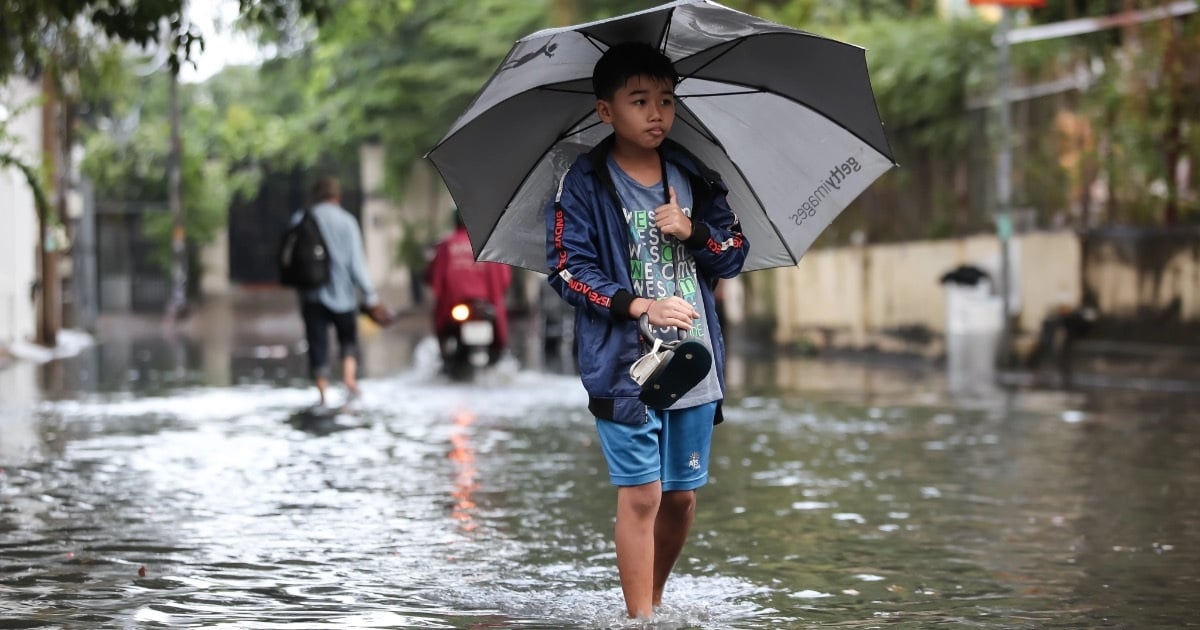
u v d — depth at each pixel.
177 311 95.44
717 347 13.26
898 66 55.75
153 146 120.25
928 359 55.03
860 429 30.09
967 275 50.50
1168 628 13.34
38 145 61.91
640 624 13.02
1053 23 56.28
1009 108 49.19
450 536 17.94
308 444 27.22
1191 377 41.41
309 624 13.17
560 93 13.33
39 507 19.91
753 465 24.58
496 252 13.66
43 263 62.22
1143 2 45.25
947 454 26.00
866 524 18.88
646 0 82.38
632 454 12.74
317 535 17.94
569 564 16.22
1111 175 46.19
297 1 29.11
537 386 40.78
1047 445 27.31
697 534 18.17
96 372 48.09
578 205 12.84
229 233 145.62
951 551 17.03
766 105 13.41
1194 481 22.55
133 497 20.83
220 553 16.73
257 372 48.03
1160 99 43.94
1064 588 15.02
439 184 123.50
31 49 26.59
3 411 33.53
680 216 12.72
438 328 41.91
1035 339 48.81
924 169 57.12
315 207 35.81
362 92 116.38
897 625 13.34
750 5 66.75
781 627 13.21
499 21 104.44
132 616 13.46
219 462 24.64
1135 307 44.00
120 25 23.25
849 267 61.19
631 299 12.39
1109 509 20.00
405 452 26.09
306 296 35.84
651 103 12.69
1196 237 41.31
